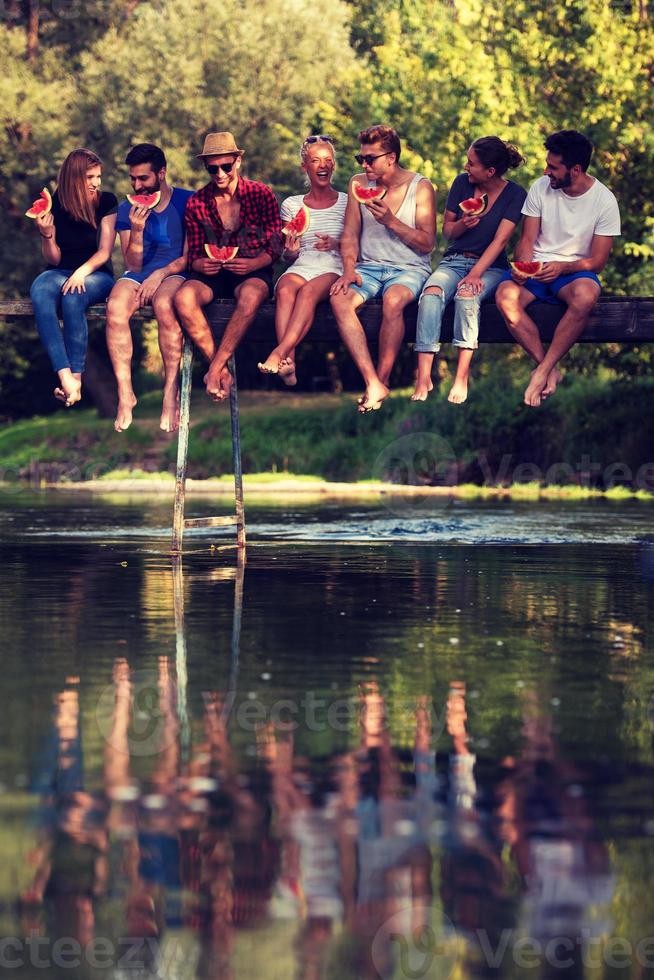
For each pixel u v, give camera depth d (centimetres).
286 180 5625
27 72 5797
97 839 589
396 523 2455
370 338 1655
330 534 2212
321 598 1373
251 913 521
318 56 5600
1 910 521
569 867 558
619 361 3897
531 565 1719
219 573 1600
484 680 928
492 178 1614
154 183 1656
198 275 1653
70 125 5659
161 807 630
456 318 1602
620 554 1873
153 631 1142
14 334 6012
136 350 6431
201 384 5756
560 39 3719
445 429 4212
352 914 518
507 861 565
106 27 6225
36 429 5472
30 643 1077
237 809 628
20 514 2731
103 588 1446
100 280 1664
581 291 1569
